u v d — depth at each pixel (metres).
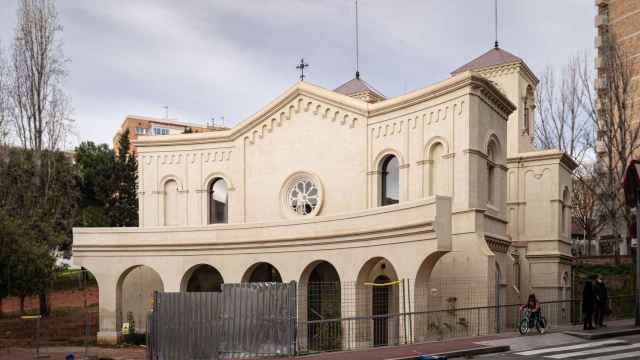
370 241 25.44
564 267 37.09
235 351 19.48
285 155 33.94
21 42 41.28
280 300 19.53
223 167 36.50
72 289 51.75
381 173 30.34
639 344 19.56
